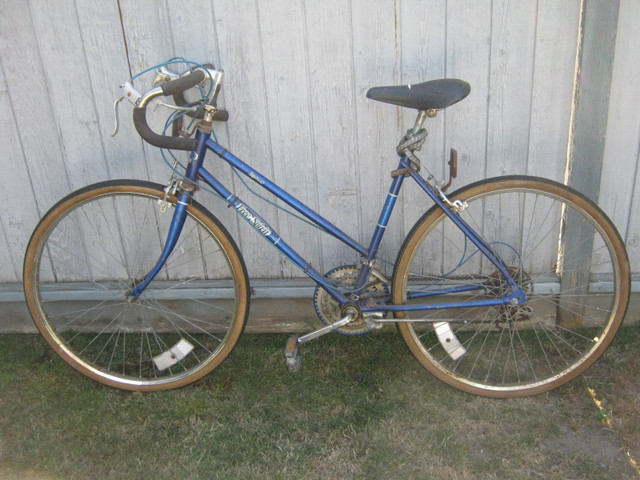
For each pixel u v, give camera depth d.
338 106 2.50
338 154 2.58
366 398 2.44
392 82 2.46
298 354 2.47
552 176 2.56
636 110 2.43
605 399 2.38
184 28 2.42
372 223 2.68
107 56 2.48
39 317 2.55
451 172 2.24
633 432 2.22
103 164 2.67
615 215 2.60
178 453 2.23
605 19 2.27
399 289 2.41
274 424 2.34
